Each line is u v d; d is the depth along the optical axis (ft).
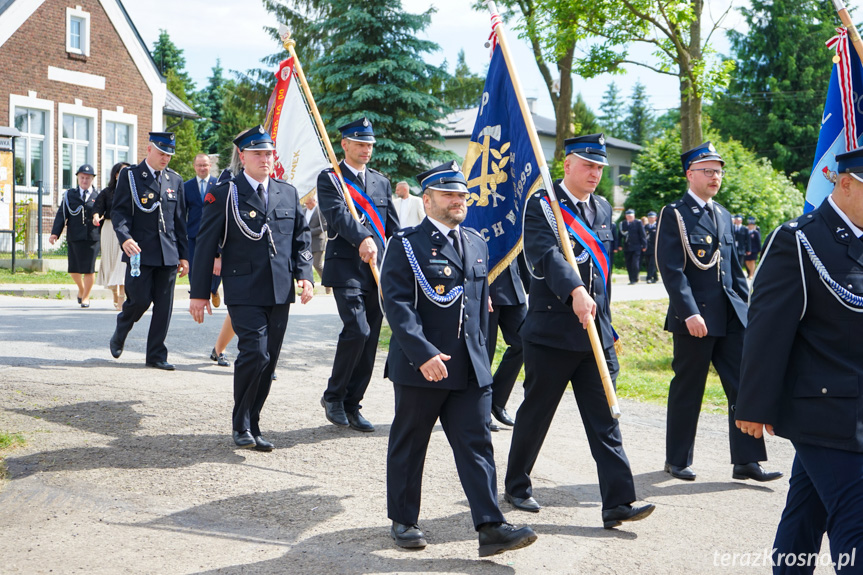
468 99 105.50
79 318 38.58
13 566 12.85
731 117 181.57
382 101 89.86
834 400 11.02
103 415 21.31
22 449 18.44
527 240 15.85
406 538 14.16
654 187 114.93
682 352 18.81
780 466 20.16
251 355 19.35
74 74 86.79
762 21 181.78
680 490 17.98
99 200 34.30
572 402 26.30
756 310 11.51
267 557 13.60
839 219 11.39
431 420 14.42
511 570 13.39
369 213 21.81
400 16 91.30
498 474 18.61
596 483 18.20
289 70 23.68
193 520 15.14
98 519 14.98
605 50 48.73
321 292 63.36
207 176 34.73
